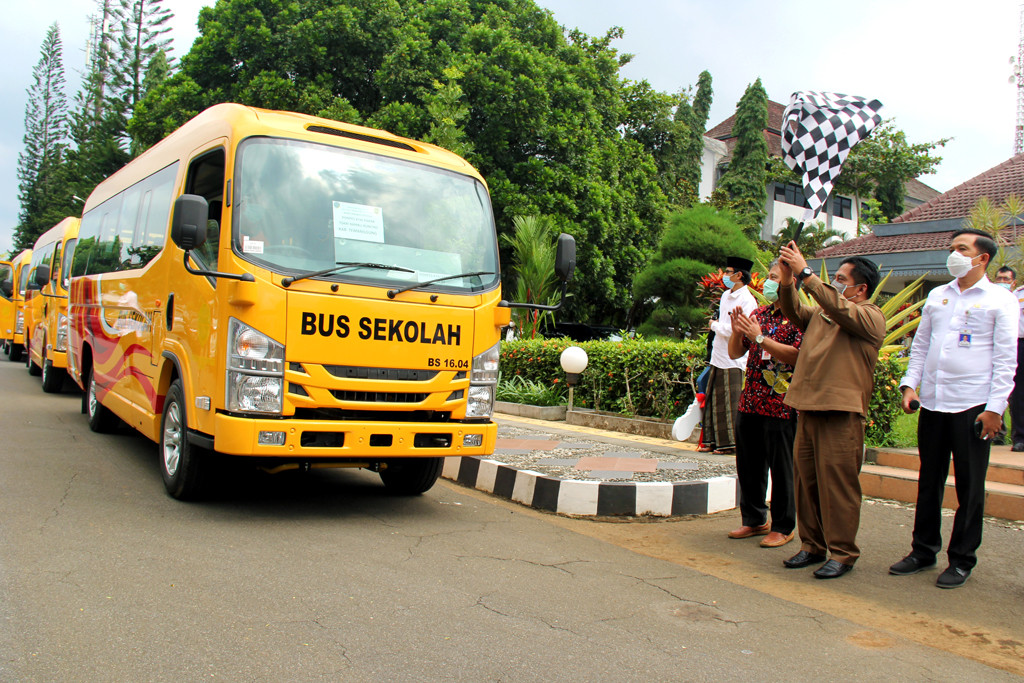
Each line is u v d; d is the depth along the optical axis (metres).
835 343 4.80
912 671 3.41
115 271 8.05
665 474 6.80
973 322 4.63
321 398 5.10
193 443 5.35
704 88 33.75
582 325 19.19
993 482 6.48
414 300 5.42
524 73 19.94
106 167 35.31
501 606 3.95
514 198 18.98
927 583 4.69
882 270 15.58
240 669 3.04
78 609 3.57
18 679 2.87
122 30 37.09
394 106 18.55
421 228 5.71
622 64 27.97
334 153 5.62
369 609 3.78
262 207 5.19
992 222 10.53
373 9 20.23
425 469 6.30
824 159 5.01
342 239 5.36
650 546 5.36
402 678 3.04
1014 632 3.96
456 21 20.94
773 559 5.15
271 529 5.16
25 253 19.58
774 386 5.39
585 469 6.97
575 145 20.61
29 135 50.50
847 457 4.76
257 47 20.44
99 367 8.50
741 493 5.69
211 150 5.71
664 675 3.22
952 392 4.68
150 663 3.05
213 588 3.94
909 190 40.62
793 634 3.80
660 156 27.98
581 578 4.51
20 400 11.23
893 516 6.14
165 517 5.29
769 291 5.31
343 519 5.57
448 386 5.55
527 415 11.36
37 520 4.98
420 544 5.02
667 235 14.29
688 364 9.45
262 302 4.96
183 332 5.69
